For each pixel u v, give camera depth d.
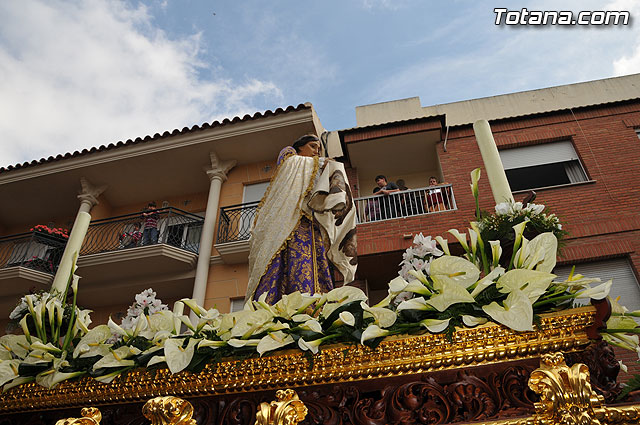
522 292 1.36
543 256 1.54
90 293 12.20
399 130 12.35
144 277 11.92
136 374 1.54
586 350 1.35
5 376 1.65
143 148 12.61
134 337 1.70
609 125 11.60
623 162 10.88
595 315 1.33
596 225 9.83
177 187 13.76
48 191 13.99
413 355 1.38
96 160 12.89
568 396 1.20
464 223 10.42
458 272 1.47
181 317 1.78
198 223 12.52
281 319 1.57
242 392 1.47
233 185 12.73
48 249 13.38
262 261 2.26
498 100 14.38
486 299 1.43
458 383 1.35
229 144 12.46
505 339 1.35
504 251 2.05
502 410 1.28
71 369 1.65
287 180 2.47
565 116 11.98
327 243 2.46
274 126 11.88
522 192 10.65
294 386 1.44
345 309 1.49
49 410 1.66
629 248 9.37
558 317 1.35
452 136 12.48
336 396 1.40
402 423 1.31
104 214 13.82
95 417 1.53
